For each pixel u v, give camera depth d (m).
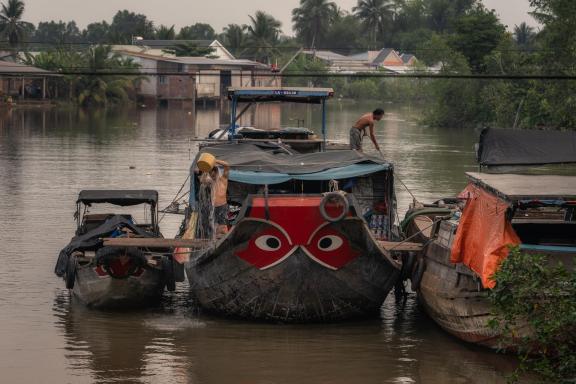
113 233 14.22
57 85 72.00
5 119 53.81
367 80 100.50
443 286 12.62
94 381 10.70
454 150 39.34
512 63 55.38
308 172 13.66
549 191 11.07
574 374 9.57
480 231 11.56
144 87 77.56
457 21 61.06
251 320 13.37
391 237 14.40
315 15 125.69
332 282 12.71
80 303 14.00
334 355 11.80
